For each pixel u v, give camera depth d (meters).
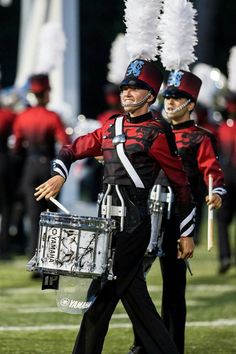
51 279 18.22
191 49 22.06
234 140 37.81
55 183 18.73
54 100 48.81
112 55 40.91
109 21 89.31
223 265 37.53
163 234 21.20
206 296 32.38
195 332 26.14
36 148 35.69
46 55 42.03
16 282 34.81
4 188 39.69
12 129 39.44
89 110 89.81
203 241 48.31
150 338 18.62
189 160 21.73
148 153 18.78
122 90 19.17
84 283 18.34
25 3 50.31
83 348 18.56
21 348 23.80
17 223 42.97
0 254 40.50
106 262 17.91
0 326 26.59
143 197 18.77
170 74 22.09
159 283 34.81
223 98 44.25
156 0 20.30
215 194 20.98
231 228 55.53
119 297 18.52
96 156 19.47
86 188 57.25
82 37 88.69
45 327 26.58
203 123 40.34
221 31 92.00
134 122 19.05
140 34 20.30
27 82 38.38
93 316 18.52
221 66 90.62
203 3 82.62
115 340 25.00
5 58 86.12
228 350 23.97
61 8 49.25
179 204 19.33
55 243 17.83
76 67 49.81
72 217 17.80
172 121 22.05
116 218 18.62
